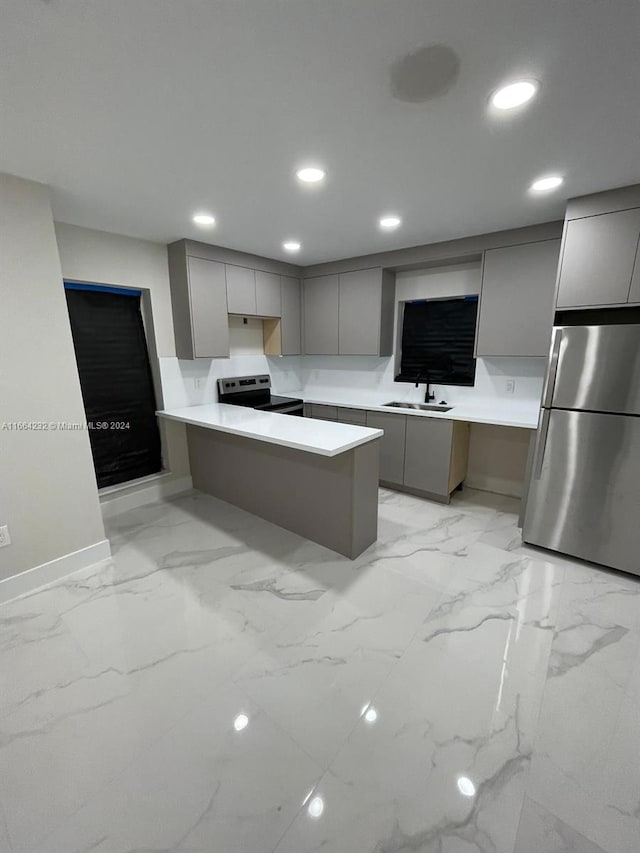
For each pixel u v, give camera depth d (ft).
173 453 11.69
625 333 6.68
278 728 4.56
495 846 3.49
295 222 8.75
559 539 8.07
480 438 12.00
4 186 6.18
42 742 4.41
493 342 9.82
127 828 3.64
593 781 3.99
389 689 5.07
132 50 3.60
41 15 3.18
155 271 10.49
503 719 4.65
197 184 6.66
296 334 13.98
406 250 11.07
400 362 13.30
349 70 3.92
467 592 7.02
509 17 3.29
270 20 3.31
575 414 7.43
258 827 3.65
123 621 6.34
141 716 4.71
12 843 3.54
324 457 8.13
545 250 8.82
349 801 3.84
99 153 5.58
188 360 11.61
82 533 7.76
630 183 6.57
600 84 4.10
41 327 6.81
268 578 7.47
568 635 5.97
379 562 8.00
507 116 4.70
